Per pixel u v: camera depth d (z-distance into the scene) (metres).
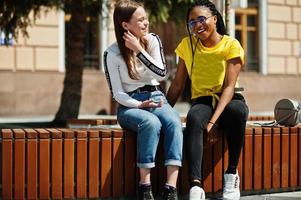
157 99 5.11
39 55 15.93
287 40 19.50
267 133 5.64
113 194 5.13
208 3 5.32
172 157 4.91
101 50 16.86
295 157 5.78
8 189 4.92
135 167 5.18
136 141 5.16
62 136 5.00
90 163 5.06
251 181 5.61
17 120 14.30
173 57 17.38
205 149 5.42
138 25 5.05
